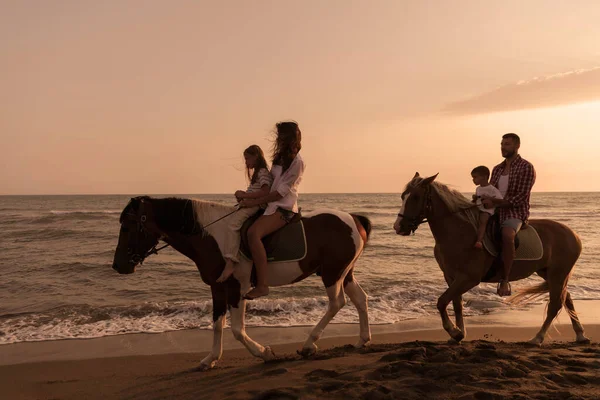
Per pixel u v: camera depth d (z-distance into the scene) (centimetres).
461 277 618
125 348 739
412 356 544
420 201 610
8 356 695
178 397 482
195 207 560
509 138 640
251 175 575
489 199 614
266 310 987
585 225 3544
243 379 519
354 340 770
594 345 675
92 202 10706
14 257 1797
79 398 513
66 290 1230
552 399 414
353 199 12525
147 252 575
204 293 1194
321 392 446
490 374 475
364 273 1505
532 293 720
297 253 563
